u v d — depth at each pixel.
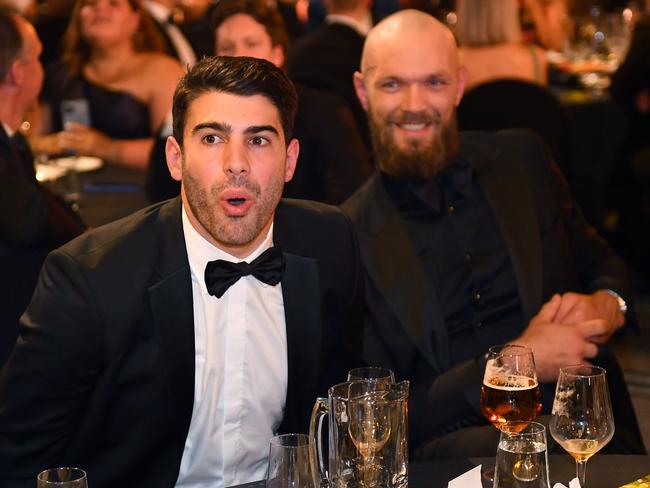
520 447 1.61
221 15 3.93
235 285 2.12
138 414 2.07
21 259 2.69
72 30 4.79
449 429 2.59
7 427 2.05
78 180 4.25
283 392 2.21
